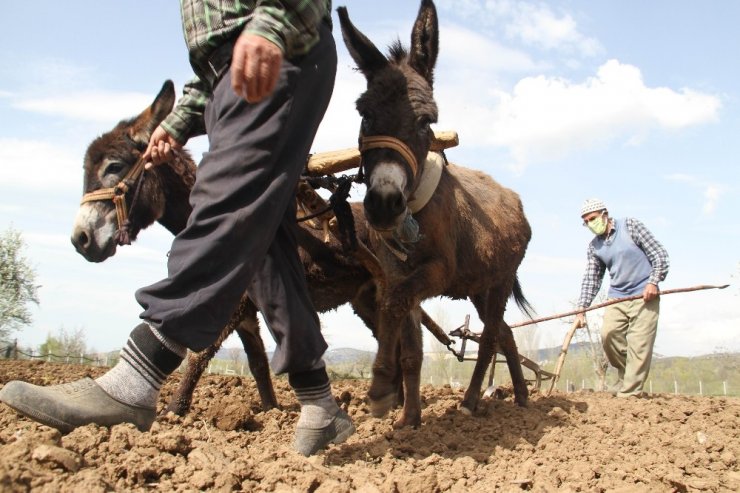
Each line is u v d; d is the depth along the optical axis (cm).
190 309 261
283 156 279
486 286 609
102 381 271
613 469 355
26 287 2522
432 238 495
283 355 299
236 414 492
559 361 850
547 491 299
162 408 579
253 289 301
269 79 248
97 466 242
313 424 307
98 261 555
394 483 279
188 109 331
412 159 420
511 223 641
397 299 435
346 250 429
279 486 251
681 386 3375
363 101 431
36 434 239
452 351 797
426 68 484
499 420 532
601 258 834
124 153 552
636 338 796
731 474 358
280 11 252
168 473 249
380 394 402
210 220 266
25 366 1015
